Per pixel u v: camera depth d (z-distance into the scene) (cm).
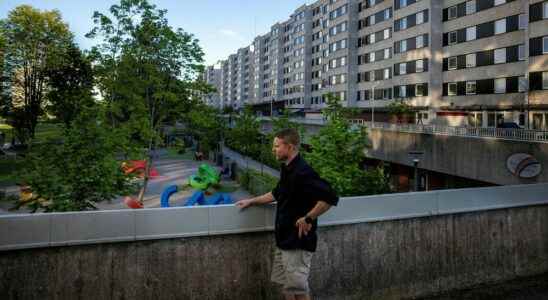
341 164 899
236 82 16850
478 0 4481
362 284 380
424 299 407
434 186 2939
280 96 11556
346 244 374
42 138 891
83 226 299
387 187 944
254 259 348
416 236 409
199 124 2427
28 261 288
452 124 4231
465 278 436
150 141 2153
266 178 2870
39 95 5028
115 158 888
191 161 5219
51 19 5053
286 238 283
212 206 331
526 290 434
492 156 2070
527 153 1881
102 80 2173
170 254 322
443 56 4972
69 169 813
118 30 2147
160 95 2119
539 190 489
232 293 341
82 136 846
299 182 275
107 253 307
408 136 2727
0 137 5284
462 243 436
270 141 3416
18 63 4906
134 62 2150
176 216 321
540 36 3659
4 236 280
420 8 5175
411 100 5338
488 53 4369
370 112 6397
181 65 2280
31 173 798
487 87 4384
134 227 310
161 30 2153
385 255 392
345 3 6981
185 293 327
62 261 296
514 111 4075
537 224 488
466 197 437
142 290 315
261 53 13250
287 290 289
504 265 461
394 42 5656
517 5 4062
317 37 9350
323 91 8306
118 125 2139
